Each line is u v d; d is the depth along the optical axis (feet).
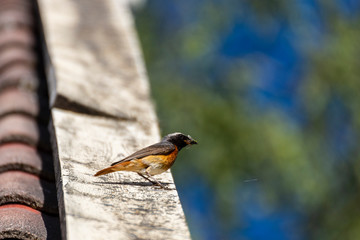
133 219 12.04
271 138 51.93
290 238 55.77
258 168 52.06
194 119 52.70
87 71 21.84
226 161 51.62
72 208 11.92
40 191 15.26
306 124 56.44
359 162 54.85
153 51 59.06
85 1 31.14
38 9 30.60
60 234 13.46
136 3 59.57
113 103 19.42
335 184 54.85
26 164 16.57
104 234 11.21
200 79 56.95
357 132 55.06
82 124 17.66
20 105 21.44
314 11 59.16
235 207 53.11
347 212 54.70
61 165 14.35
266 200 52.70
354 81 55.06
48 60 22.72
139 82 22.06
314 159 53.67
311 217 55.36
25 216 13.61
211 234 55.57
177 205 12.90
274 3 58.95
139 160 14.83
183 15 61.62
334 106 56.29
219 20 59.16
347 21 57.82
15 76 24.14
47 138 19.51
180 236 11.51
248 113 54.24
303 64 58.85
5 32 30.91
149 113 19.45
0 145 18.45
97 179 14.05
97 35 26.48
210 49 58.29
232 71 56.85
